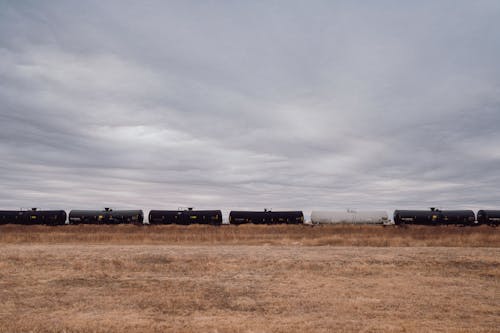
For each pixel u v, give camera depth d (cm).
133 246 2922
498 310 1221
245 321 1093
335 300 1335
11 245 3045
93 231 4819
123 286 1545
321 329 1013
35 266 1934
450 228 5350
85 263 1997
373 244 3180
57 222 5978
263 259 2112
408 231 4841
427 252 2431
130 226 5653
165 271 1858
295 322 1081
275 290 1484
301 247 2873
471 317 1145
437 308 1241
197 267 1939
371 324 1062
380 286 1554
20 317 1125
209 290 1483
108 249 2569
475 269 1928
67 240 3591
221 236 3909
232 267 1934
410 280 1670
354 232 4756
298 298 1364
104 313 1173
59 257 2155
